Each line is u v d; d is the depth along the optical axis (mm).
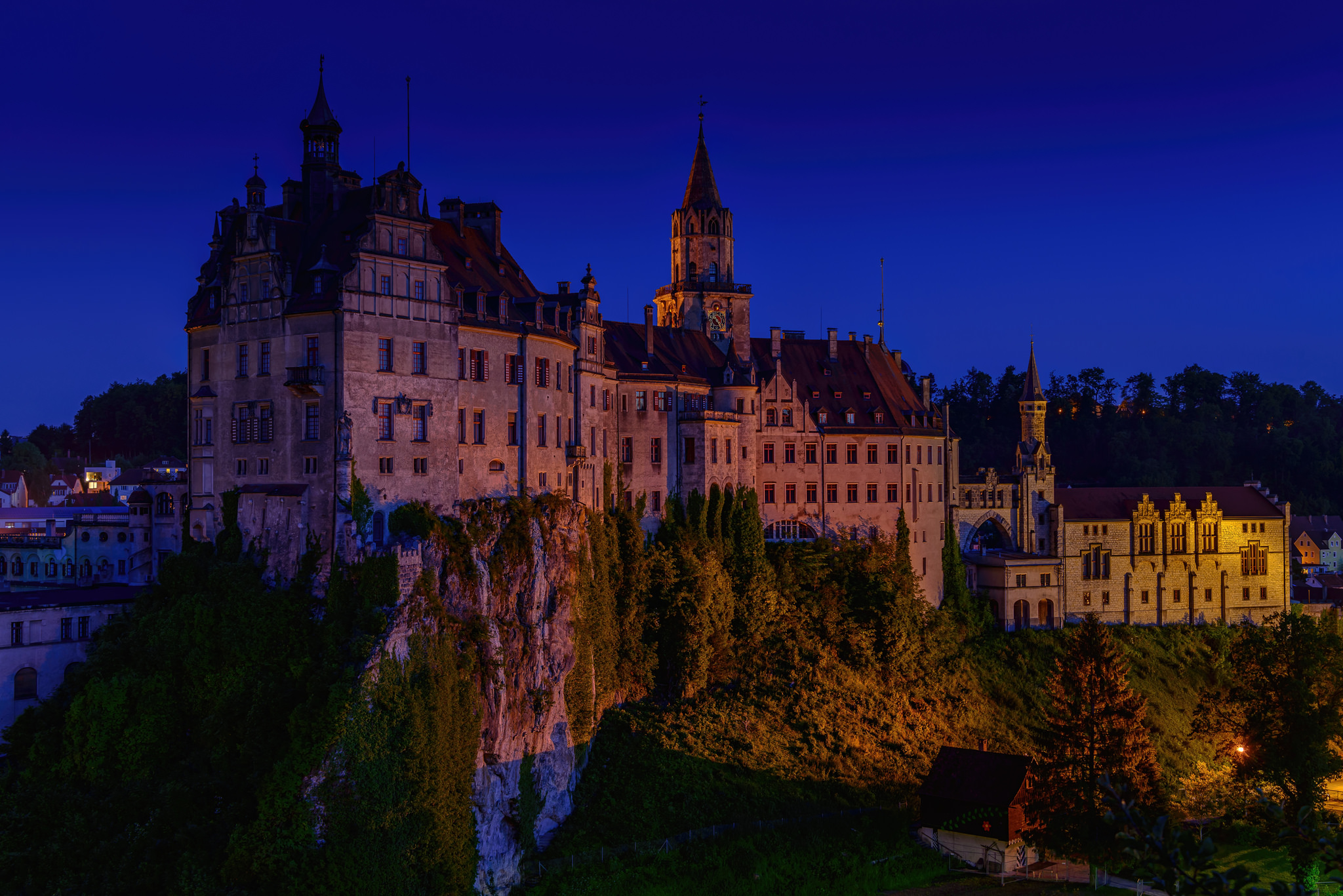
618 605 97875
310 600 76125
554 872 77625
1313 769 88625
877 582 114750
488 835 76312
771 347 132000
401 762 69438
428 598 75625
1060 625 136250
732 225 133875
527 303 93375
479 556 81000
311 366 79062
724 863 79625
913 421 134000
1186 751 112875
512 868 77562
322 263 79438
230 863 64500
